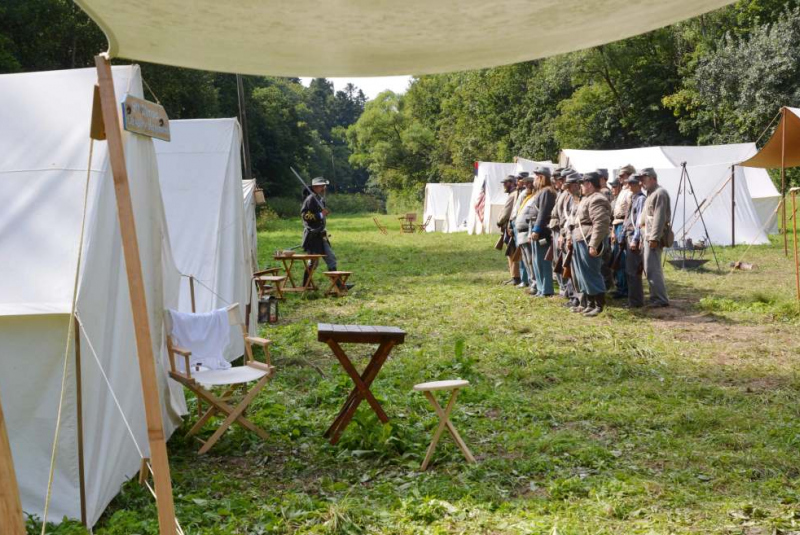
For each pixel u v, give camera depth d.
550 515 4.56
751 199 22.28
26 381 4.64
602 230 11.70
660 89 48.59
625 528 4.30
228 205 9.91
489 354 9.39
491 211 33.25
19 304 4.62
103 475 4.83
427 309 13.27
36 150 5.43
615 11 3.36
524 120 59.19
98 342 4.88
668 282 15.29
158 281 5.91
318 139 117.19
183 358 6.19
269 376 6.10
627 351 9.34
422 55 4.06
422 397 7.31
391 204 85.19
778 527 4.23
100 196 5.09
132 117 4.84
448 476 5.34
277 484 5.34
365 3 3.24
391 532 4.40
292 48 3.91
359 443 6.05
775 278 15.22
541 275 14.02
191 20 3.45
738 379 7.93
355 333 6.06
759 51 39.44
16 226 5.00
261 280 14.12
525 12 3.35
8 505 2.28
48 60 38.25
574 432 6.20
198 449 6.06
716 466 5.37
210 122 10.32
